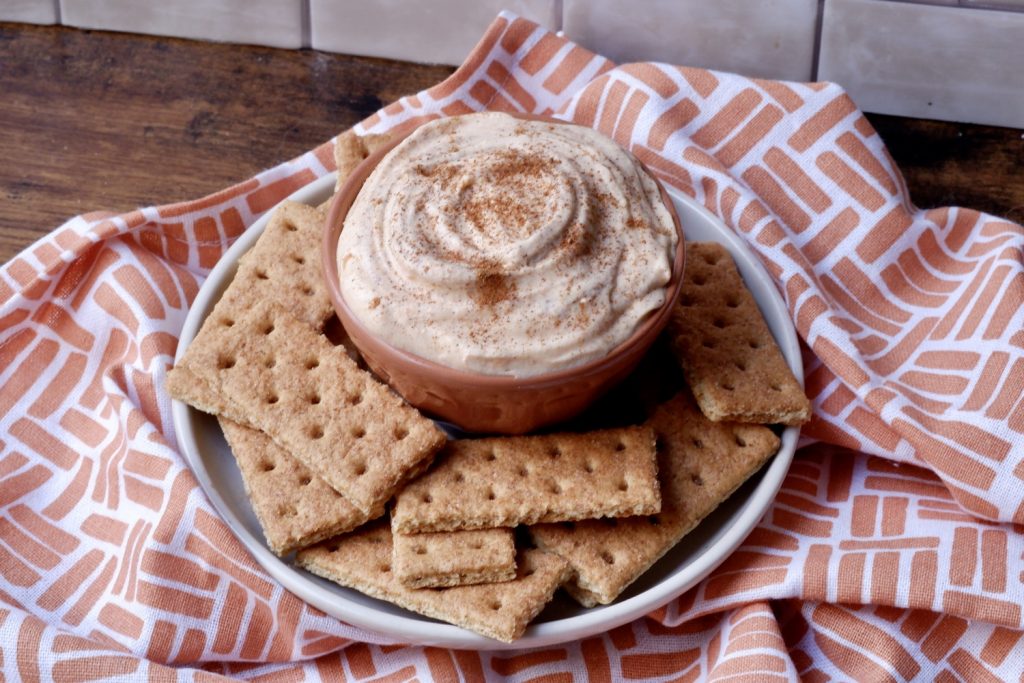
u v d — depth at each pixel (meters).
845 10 0.51
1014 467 0.43
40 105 0.53
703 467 0.43
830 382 0.46
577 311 0.41
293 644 0.42
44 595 0.43
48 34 0.55
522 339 0.41
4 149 0.51
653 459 0.43
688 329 0.45
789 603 0.44
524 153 0.44
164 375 0.45
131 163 0.51
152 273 0.47
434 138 0.44
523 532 0.43
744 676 0.41
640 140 0.50
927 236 0.48
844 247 0.48
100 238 0.47
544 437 0.43
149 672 0.40
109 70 0.54
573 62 0.51
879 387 0.45
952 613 0.42
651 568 0.42
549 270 0.41
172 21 0.54
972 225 0.48
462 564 0.41
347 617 0.41
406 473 0.42
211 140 0.52
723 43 0.53
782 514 0.44
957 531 0.43
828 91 0.50
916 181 0.51
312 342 0.44
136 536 0.42
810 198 0.49
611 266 0.42
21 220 0.49
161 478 0.43
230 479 0.43
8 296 0.47
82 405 0.46
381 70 0.54
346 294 0.42
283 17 0.54
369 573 0.41
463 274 0.41
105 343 0.47
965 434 0.44
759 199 0.49
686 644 0.43
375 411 0.42
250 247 0.47
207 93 0.53
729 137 0.50
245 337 0.44
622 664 0.43
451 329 0.41
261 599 0.42
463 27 0.53
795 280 0.47
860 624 0.43
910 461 0.45
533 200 0.42
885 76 0.52
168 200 0.50
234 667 0.42
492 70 0.51
